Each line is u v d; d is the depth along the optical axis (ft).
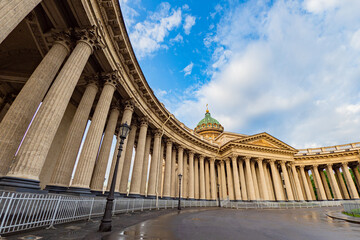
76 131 44.14
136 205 54.29
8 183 24.35
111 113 63.00
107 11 44.55
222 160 143.13
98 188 49.03
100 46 43.70
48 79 36.58
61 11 39.17
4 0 20.25
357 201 140.77
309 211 82.28
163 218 41.52
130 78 62.64
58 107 31.83
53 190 36.37
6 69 55.72
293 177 154.92
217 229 29.73
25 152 27.32
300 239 24.02
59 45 39.81
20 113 32.40
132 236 21.77
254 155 138.31
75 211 29.30
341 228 34.53
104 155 53.67
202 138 138.31
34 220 23.88
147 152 86.17
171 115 94.58
